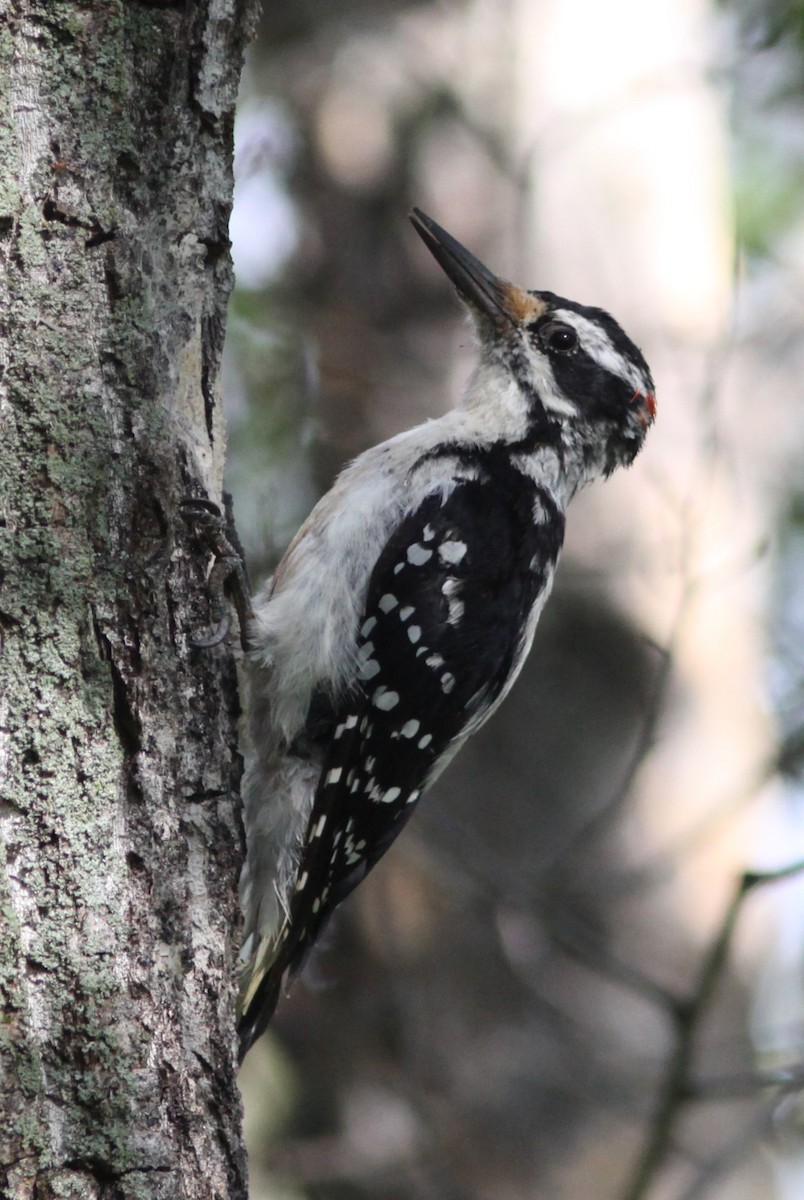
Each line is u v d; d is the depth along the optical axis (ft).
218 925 20.94
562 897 37.70
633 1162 40.93
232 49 22.97
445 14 45.98
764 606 48.32
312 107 46.98
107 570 19.36
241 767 23.49
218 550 23.27
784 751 37.14
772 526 52.95
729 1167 34.81
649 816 42.22
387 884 42.63
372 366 44.75
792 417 53.62
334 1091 42.14
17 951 17.79
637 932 42.27
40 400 19.06
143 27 20.92
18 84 19.21
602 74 44.50
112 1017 18.42
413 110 45.88
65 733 18.66
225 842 21.76
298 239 46.55
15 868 18.07
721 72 43.80
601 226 43.70
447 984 42.34
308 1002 42.96
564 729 42.60
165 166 21.57
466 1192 40.40
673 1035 41.91
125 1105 18.25
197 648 22.38
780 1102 34.53
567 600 42.60
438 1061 41.63
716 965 33.68
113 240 19.92
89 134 19.70
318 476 44.68
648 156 44.01
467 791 42.55
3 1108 17.22
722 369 37.35
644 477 42.37
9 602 18.54
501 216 44.45
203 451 23.00
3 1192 17.08
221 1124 19.92
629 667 42.57
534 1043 41.81
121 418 19.86
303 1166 40.32
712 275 44.01
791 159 50.88
